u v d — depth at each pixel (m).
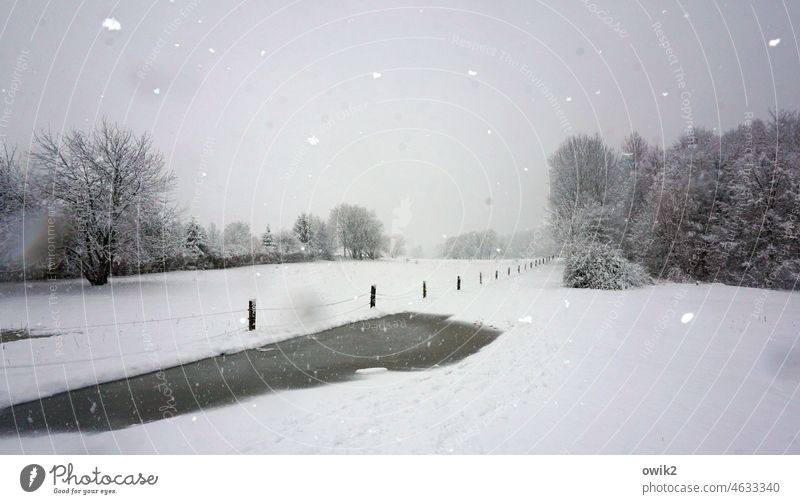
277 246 46.59
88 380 5.83
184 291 18.50
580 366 5.87
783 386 4.86
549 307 12.44
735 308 11.83
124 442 4.04
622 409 4.26
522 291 17.92
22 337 8.48
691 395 4.61
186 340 8.27
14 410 4.82
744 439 3.59
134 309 12.84
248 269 33.28
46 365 6.34
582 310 11.54
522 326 9.57
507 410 4.36
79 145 19.81
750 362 5.92
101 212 20.06
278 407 4.86
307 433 4.11
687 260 24.27
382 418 4.39
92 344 7.77
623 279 18.91
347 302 14.86
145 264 24.59
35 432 4.27
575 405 4.40
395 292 18.83
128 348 7.49
